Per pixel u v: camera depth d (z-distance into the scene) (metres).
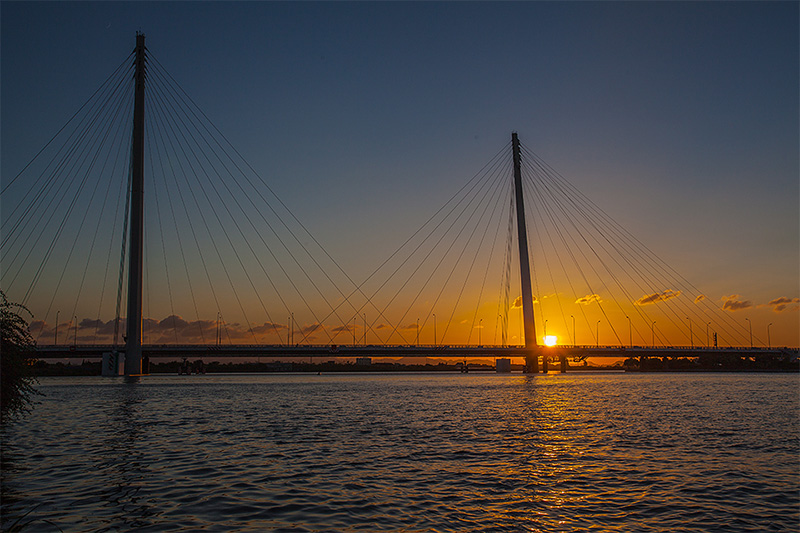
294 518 17.12
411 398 74.31
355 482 21.84
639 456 28.14
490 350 167.38
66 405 61.12
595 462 26.41
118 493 19.92
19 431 37.12
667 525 17.06
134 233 129.00
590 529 16.56
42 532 15.72
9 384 31.05
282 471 23.83
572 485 21.70
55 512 17.61
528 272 168.75
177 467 24.59
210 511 17.78
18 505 18.38
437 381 142.62
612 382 134.62
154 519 16.92
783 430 39.06
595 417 48.16
